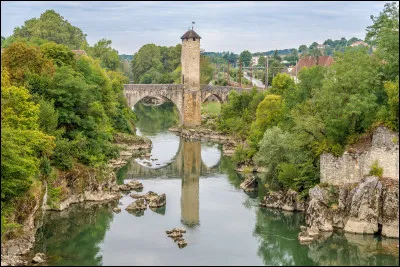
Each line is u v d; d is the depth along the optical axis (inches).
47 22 7519.7
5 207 2321.6
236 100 5954.7
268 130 3494.1
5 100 2655.0
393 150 2630.4
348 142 2844.5
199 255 2465.6
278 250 2534.5
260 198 3491.6
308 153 3149.6
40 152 2962.6
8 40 5452.8
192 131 6501.0
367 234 2645.2
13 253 2325.3
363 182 2672.2
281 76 5012.3
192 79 6953.7
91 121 3535.9
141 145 5364.2
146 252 2496.3
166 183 3996.1
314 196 2815.0
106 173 3599.9
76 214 3075.8
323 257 2432.3
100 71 4953.3
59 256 2390.5
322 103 3014.3
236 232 2805.1
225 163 4771.2
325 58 6309.1
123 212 3164.4
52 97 3378.4
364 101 2706.7
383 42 2839.6
